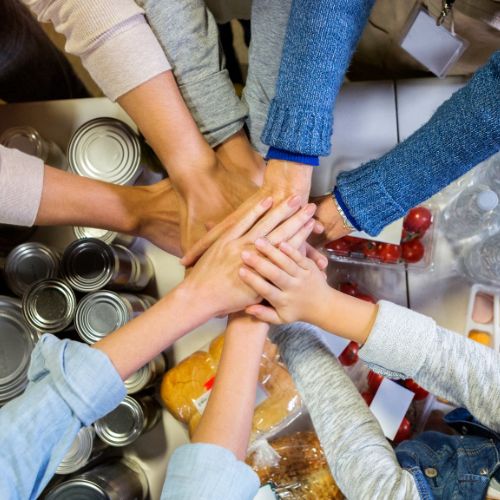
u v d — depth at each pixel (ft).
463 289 3.01
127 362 2.24
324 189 3.07
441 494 2.41
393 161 2.28
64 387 2.03
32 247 2.88
